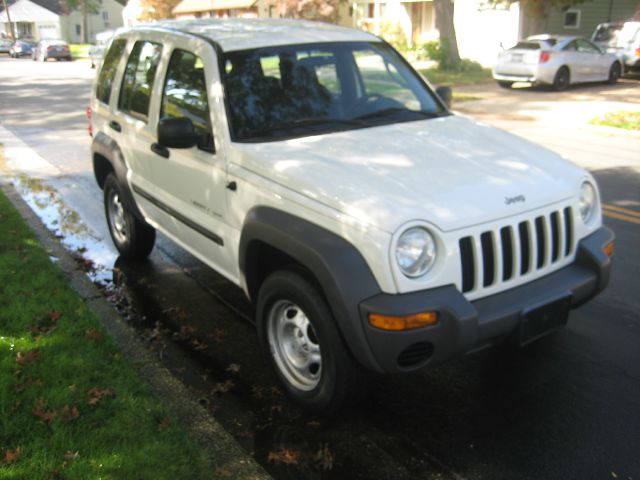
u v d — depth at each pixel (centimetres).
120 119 556
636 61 2058
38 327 434
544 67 1828
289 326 370
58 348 406
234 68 425
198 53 443
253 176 375
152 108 495
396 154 374
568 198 363
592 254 367
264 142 396
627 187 839
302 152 376
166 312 500
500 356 428
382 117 443
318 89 442
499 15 2591
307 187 340
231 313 500
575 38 1891
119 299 522
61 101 1897
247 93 418
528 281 347
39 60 4316
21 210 762
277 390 392
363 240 308
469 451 334
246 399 383
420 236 308
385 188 329
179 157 453
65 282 526
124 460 304
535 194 349
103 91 614
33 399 350
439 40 2512
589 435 345
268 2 3803
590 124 1295
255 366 421
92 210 776
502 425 355
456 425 356
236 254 404
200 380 404
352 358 332
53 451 309
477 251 321
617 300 508
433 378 403
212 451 328
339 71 461
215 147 412
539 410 368
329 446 339
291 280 344
